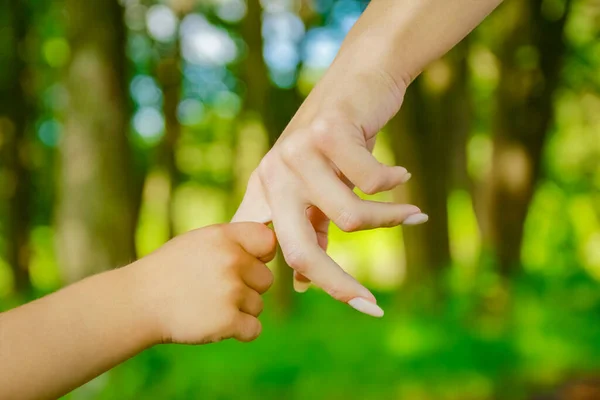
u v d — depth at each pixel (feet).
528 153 25.96
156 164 35.24
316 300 30.63
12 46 32.94
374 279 47.62
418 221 2.50
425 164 27.73
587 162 39.22
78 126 19.12
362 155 2.46
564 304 26.22
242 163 32.76
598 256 40.16
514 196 25.84
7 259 35.35
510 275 24.98
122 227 19.13
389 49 2.63
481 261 25.57
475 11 2.68
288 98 30.01
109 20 19.42
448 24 2.65
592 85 32.32
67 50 19.63
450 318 23.38
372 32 2.69
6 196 34.81
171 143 33.09
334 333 22.77
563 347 20.21
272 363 18.88
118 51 19.58
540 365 18.85
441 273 26.35
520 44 25.90
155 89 34.76
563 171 39.88
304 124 2.64
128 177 19.47
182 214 50.72
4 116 33.58
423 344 20.06
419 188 27.63
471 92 29.45
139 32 31.37
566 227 39.73
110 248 18.94
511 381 17.53
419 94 27.96
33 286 35.78
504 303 23.62
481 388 17.15
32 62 34.04
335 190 2.47
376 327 23.07
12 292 35.09
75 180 19.07
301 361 19.08
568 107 36.22
